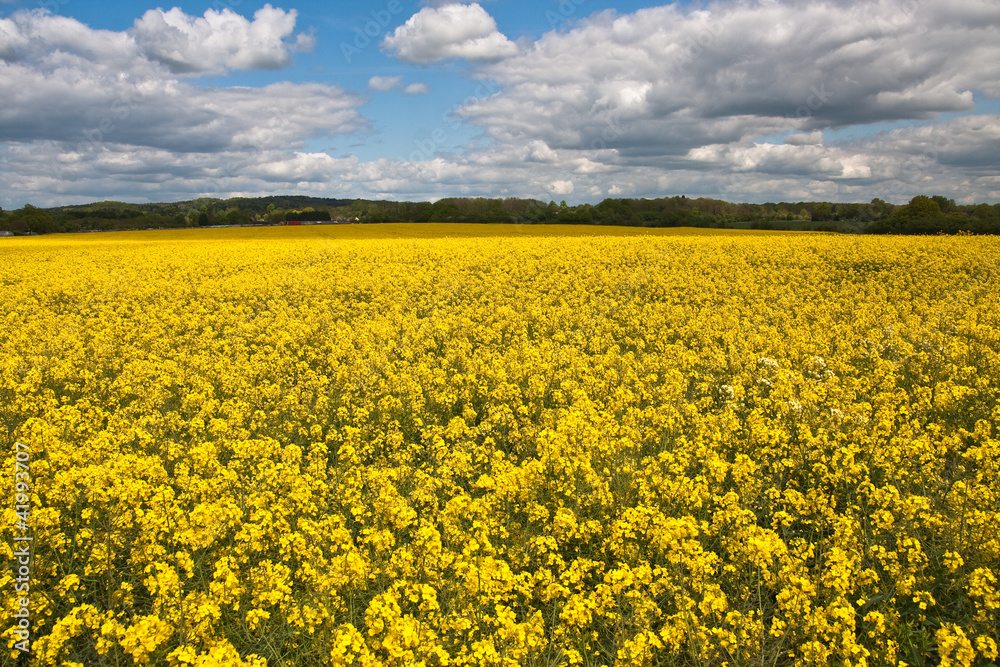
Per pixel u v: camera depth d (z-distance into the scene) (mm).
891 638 4422
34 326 16000
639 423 8445
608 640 4559
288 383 11344
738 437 7938
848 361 12070
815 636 4109
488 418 8672
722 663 4141
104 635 4332
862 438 7359
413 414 9352
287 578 4820
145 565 5141
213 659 3754
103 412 9367
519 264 29062
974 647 4215
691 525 5008
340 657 3758
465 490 6852
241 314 19031
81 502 6059
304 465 7609
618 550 5289
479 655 3877
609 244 37406
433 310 19047
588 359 12219
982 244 32531
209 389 10453
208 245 41906
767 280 23672
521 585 4699
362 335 14758
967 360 11109
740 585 4852
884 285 21828
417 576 4906
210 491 6289
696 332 14797
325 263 30219
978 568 4492
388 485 6020
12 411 9094
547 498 6355
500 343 14578
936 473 6676
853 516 5875
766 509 6199
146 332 15773
